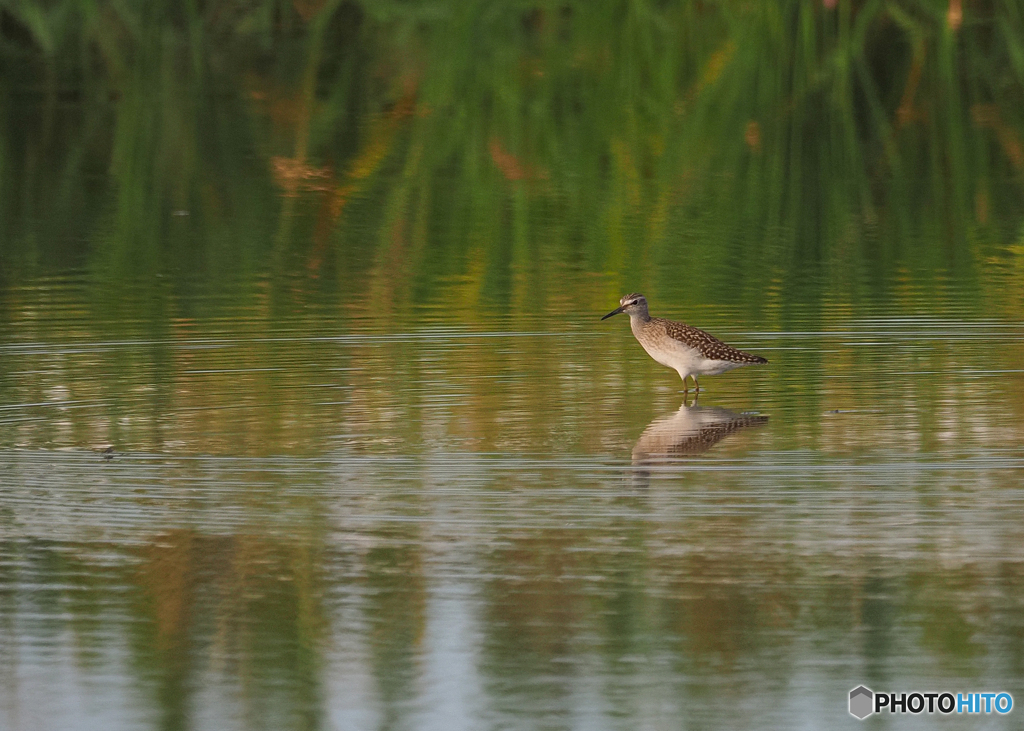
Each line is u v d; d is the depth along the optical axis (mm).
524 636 10188
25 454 13711
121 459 13555
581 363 17344
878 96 31000
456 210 25531
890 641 9992
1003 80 31922
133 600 10758
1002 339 18078
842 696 9500
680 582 10727
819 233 24328
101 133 29391
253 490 12672
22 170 27609
